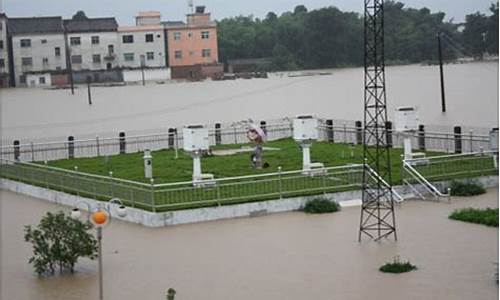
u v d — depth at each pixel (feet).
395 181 96.84
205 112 238.27
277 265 70.23
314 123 105.09
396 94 247.50
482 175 100.07
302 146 105.50
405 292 61.62
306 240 78.07
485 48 289.12
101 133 191.93
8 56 292.40
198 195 91.04
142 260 73.61
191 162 118.01
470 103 211.41
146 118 227.61
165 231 84.02
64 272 71.00
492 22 284.00
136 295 63.98
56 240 70.69
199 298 62.54
